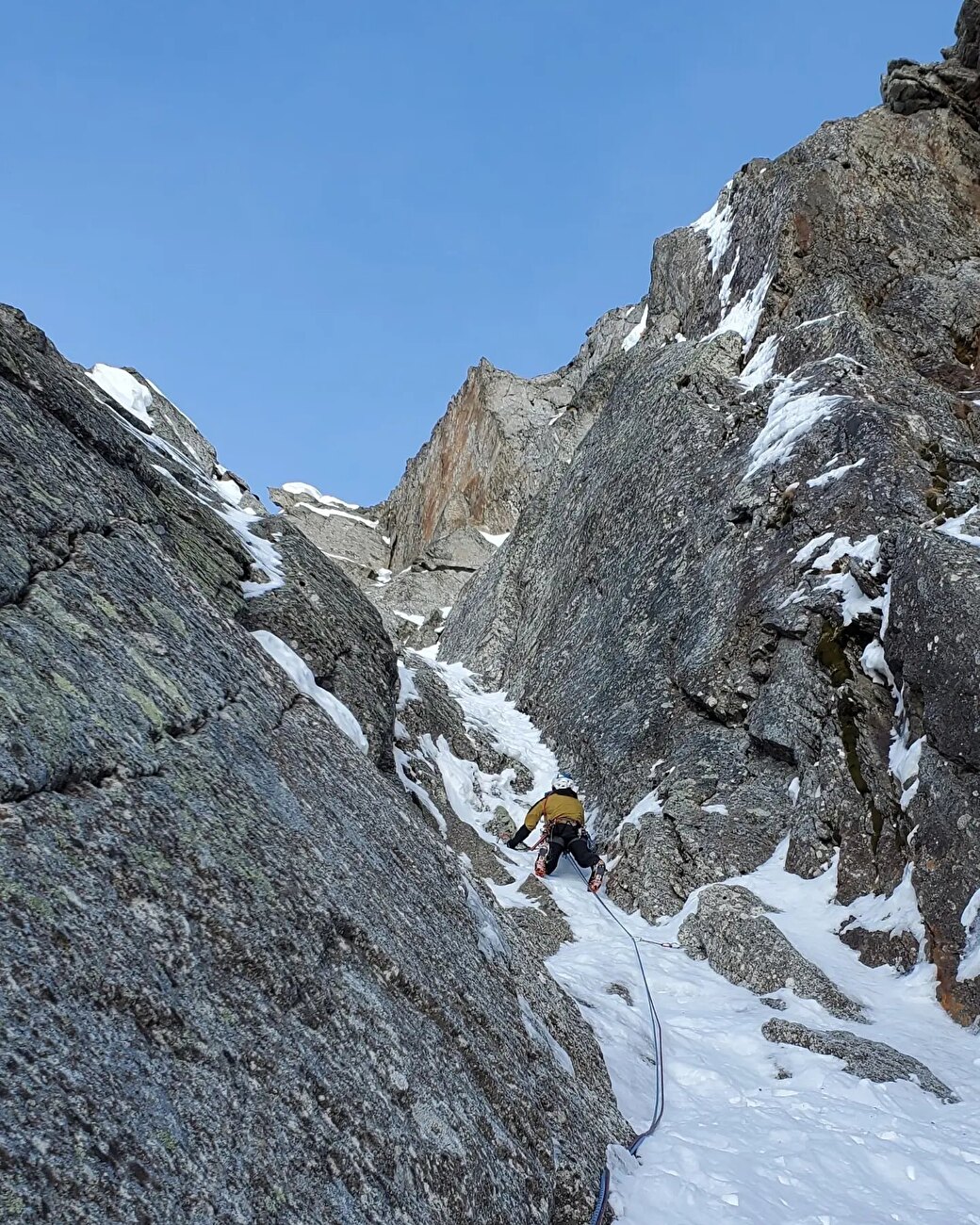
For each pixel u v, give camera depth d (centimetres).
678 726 1229
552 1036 525
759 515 1287
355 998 368
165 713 407
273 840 396
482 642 1919
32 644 368
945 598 873
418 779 1107
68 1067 250
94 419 620
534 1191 385
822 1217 435
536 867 1019
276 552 841
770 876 971
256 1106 293
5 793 302
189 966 313
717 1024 698
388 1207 308
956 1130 539
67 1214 220
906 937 806
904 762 897
